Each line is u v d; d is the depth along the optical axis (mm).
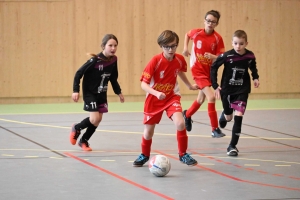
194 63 12297
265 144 11172
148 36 21031
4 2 19953
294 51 22219
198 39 12273
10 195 6852
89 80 10203
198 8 21219
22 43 20203
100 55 10117
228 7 21438
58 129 13289
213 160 9391
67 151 10219
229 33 21516
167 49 8328
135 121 15047
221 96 10594
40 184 7477
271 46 21984
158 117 8617
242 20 21594
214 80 10297
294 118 15695
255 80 10328
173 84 8672
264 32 21859
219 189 7223
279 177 8023
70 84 20656
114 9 20719
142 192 7027
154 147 10750
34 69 20359
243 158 9602
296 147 10789
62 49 20500
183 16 21156
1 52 20031
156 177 7992
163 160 8000
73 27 20516
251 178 7938
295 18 22094
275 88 22203
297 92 22406
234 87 10156
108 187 7312
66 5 20391
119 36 20828
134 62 21016
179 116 8453
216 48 12359
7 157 9531
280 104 20078
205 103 20672
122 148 10617
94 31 20656
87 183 7555
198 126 14055
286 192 7051
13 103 20312
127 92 21078
